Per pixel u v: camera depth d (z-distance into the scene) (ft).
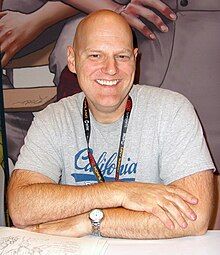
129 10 7.98
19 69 8.32
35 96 8.33
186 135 4.64
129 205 4.13
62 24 8.16
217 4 7.80
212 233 4.18
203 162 4.45
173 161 4.57
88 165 5.02
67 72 8.21
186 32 7.89
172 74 7.97
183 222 4.03
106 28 4.73
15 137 8.41
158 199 4.13
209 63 7.91
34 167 4.82
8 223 7.74
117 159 4.96
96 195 4.20
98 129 5.05
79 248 3.55
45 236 3.79
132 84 5.01
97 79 4.79
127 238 4.06
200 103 8.01
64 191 4.30
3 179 8.14
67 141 5.07
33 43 8.25
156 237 4.04
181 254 3.57
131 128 4.98
